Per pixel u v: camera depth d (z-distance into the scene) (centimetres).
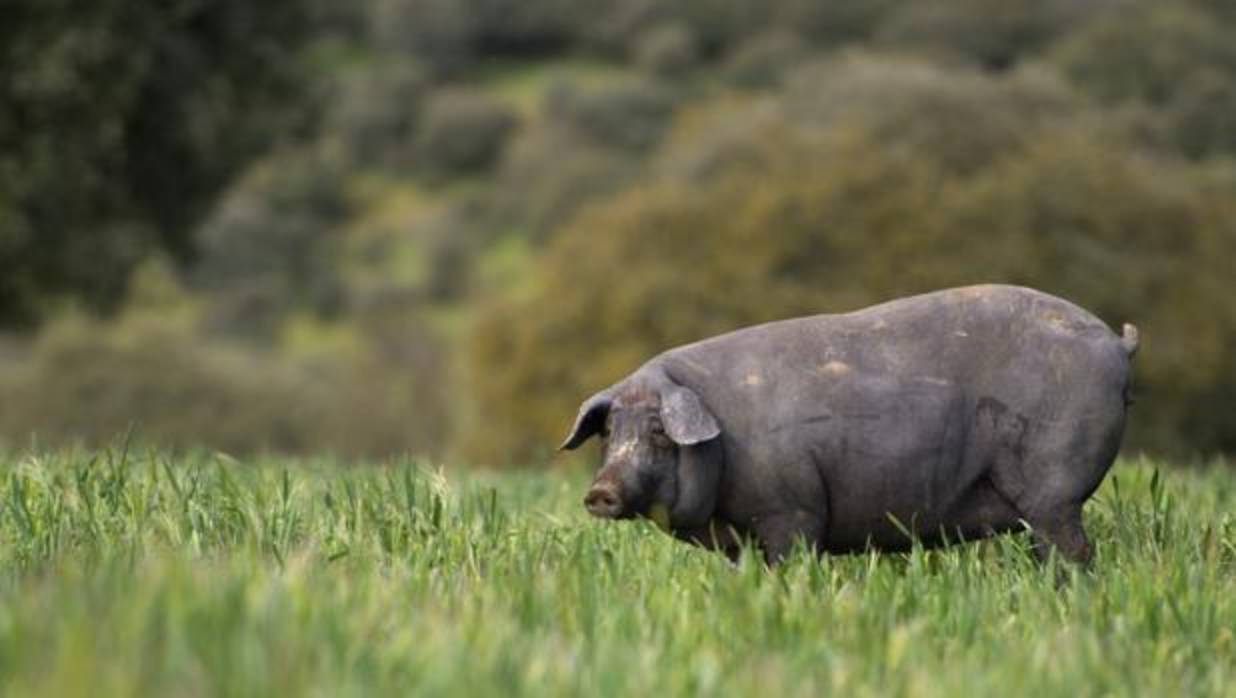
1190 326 12812
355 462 4584
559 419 12719
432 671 1677
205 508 2788
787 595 2220
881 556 2567
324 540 2648
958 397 2453
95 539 2583
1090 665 1912
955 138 13612
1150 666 1997
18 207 9631
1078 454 2450
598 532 2784
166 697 1545
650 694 1719
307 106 10994
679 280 12475
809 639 1978
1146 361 12688
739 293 12406
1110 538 2734
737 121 14138
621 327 12600
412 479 2964
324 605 1878
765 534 2456
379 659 1750
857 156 12838
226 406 15625
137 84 9838
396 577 2272
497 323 13062
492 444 12988
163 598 1767
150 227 10581
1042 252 12625
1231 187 13738
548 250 13975
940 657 2020
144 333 15612
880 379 2448
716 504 2469
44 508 2725
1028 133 13688
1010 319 2488
